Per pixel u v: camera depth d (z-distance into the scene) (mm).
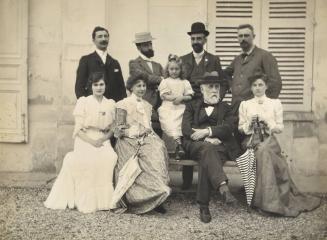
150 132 6312
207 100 6379
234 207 6336
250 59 6738
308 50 7785
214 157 5801
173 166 7957
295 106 7848
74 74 7707
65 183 6211
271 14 7812
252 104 6320
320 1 7707
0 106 7695
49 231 5469
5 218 5852
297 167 7727
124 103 6336
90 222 5742
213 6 7867
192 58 6961
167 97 6562
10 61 7637
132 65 6836
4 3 7570
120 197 5938
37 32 7672
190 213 6121
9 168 7824
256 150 6082
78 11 7637
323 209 6270
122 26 7844
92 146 6238
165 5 7883
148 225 5672
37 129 7785
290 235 5418
